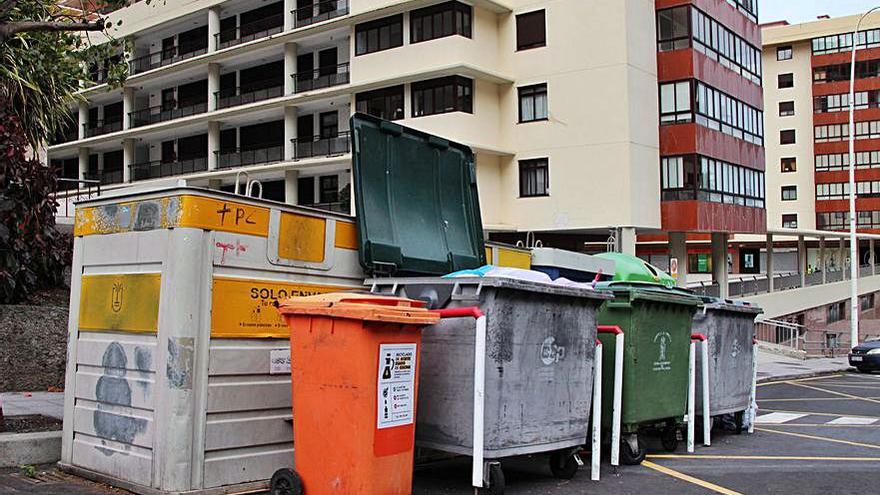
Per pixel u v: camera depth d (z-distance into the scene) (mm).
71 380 6797
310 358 5871
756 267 65438
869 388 19656
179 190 6074
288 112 37500
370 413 5660
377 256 7625
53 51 11258
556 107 30406
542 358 6949
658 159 30891
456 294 6723
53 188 11688
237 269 6391
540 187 30875
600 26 29484
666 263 55719
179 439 5875
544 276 7273
